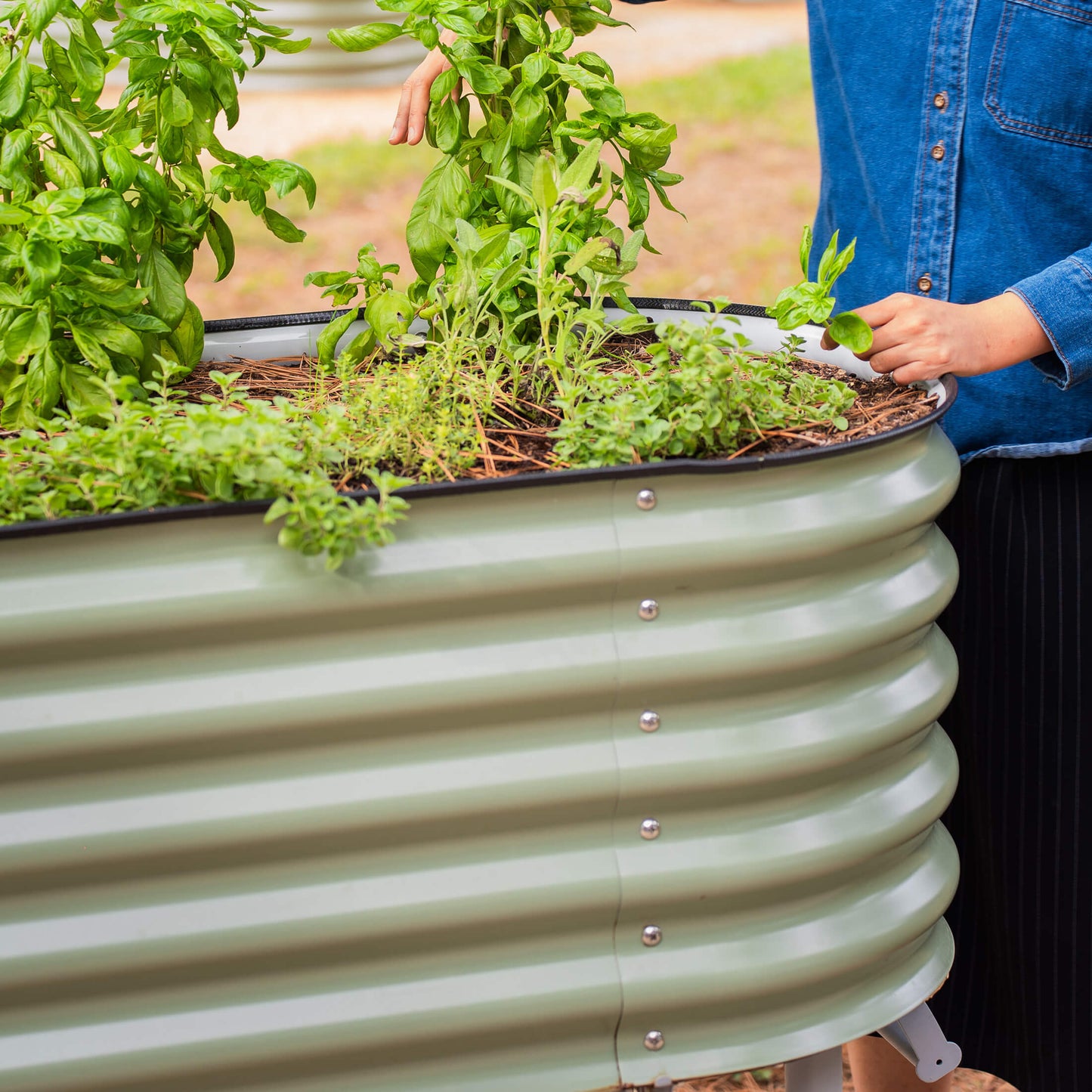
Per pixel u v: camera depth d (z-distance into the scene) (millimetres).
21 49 1367
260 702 1055
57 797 1063
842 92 1601
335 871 1107
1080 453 1512
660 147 1546
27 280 1333
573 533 1084
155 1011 1102
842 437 1256
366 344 1552
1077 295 1307
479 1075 1161
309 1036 1108
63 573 1031
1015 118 1440
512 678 1086
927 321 1288
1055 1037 1659
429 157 7215
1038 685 1576
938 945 1336
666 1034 1182
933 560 1252
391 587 1054
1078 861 1606
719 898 1153
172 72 1472
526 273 1490
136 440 1062
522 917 1122
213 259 5922
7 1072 1078
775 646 1126
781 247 6035
